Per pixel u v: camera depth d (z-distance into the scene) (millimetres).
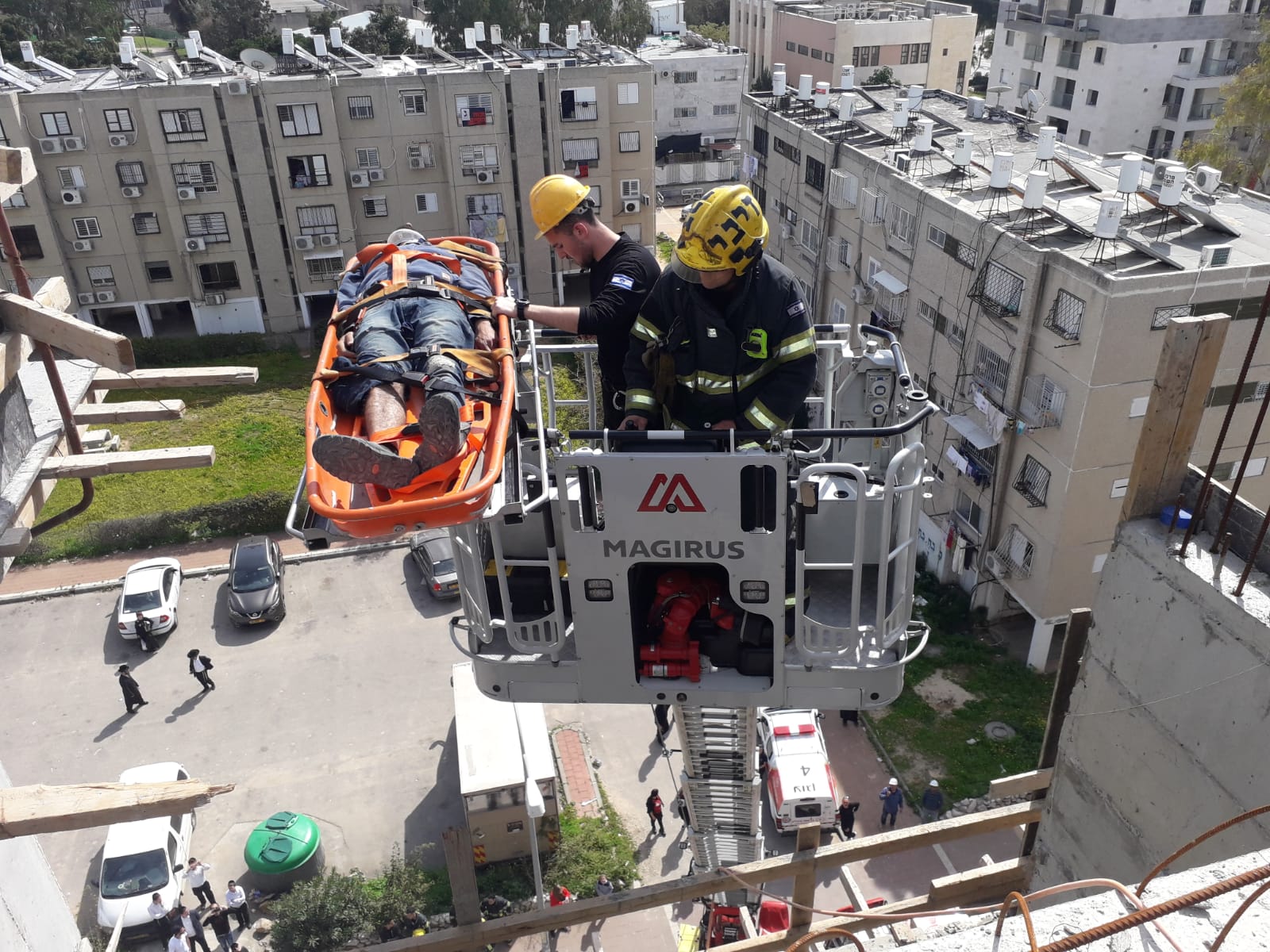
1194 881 3650
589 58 40062
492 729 19219
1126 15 43844
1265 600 5625
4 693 23984
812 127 31984
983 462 23438
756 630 6398
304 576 27781
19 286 5578
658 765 21547
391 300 6121
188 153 36156
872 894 18594
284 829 18828
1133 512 6492
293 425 34969
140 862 18188
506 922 7176
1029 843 8953
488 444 5406
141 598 25531
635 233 41469
